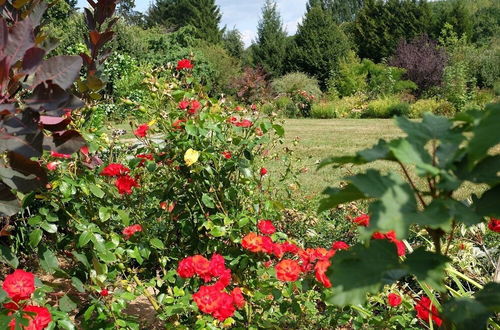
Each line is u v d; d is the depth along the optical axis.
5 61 1.33
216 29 36.44
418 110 16.89
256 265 2.18
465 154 0.71
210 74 18.48
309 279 1.86
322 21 28.12
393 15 29.56
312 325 1.96
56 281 2.62
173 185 2.39
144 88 2.61
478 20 35.62
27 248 2.82
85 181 2.07
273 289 1.87
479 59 20.97
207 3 37.06
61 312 1.77
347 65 22.36
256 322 1.97
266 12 29.98
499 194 0.69
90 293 2.08
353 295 0.66
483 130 0.59
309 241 3.19
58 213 2.12
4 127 1.34
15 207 1.48
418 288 2.48
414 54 21.12
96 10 2.16
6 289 1.50
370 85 21.23
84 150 2.08
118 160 3.14
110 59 12.41
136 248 2.11
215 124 2.37
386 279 0.81
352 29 32.53
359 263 0.69
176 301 1.89
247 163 2.38
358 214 3.24
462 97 17.05
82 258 1.94
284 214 3.20
